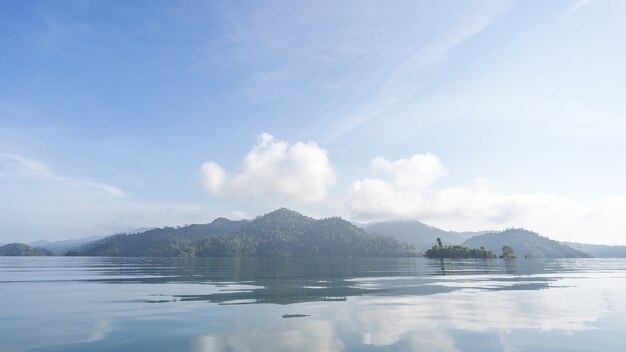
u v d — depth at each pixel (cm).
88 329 2338
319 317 2683
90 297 3906
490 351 1858
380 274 7794
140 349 1902
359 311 2939
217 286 5128
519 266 13100
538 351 1862
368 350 1864
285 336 2133
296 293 4200
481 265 13750
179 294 4144
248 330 2281
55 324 2494
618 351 1870
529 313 2848
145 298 3794
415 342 2009
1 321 2605
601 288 4825
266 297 3834
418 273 8206
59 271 9412
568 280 6222
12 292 4441
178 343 2000
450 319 2605
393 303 3375
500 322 2505
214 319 2622
